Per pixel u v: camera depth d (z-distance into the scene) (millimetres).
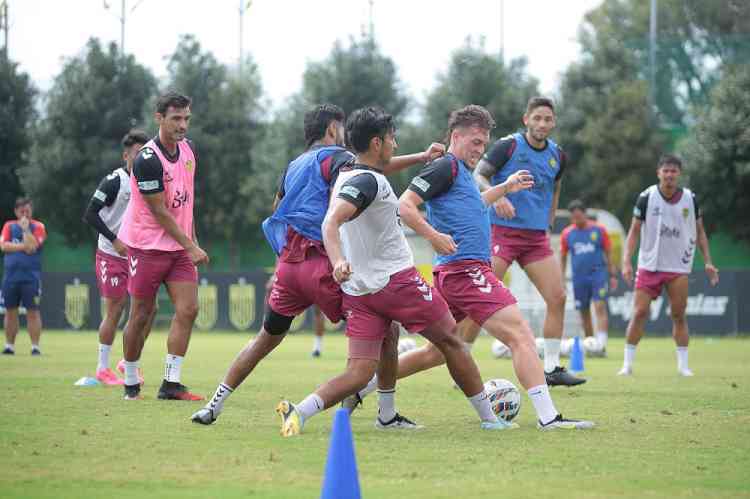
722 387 17281
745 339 39406
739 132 48531
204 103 57625
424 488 8039
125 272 17500
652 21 54906
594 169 52188
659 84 55500
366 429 11547
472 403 11625
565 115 53500
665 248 20250
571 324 40625
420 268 41375
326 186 11258
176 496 7742
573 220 29016
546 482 8312
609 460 9375
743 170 48344
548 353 16953
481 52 54812
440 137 54219
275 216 11312
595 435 10992
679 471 8844
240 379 11727
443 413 13148
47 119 56938
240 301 45844
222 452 9680
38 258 26969
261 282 45531
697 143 49406
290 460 9258
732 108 48906
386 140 10523
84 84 56562
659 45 55719
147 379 18500
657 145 52469
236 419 12172
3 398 14664
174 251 14438
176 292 14547
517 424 11945
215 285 46219
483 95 54312
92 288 46312
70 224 56438
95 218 17109
